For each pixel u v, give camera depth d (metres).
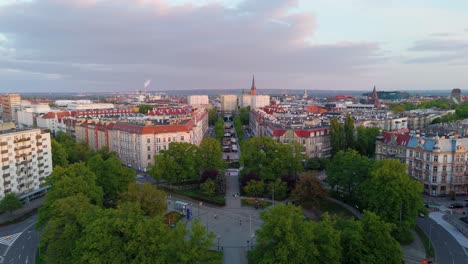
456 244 119.94
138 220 94.25
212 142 195.62
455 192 169.25
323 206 154.38
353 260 89.62
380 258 87.81
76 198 109.75
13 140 170.75
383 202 120.94
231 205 161.25
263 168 174.62
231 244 122.56
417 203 119.94
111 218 95.44
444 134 188.25
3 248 126.25
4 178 166.75
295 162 177.62
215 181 174.75
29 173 180.38
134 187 131.88
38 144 185.62
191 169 182.50
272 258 84.38
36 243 130.12
